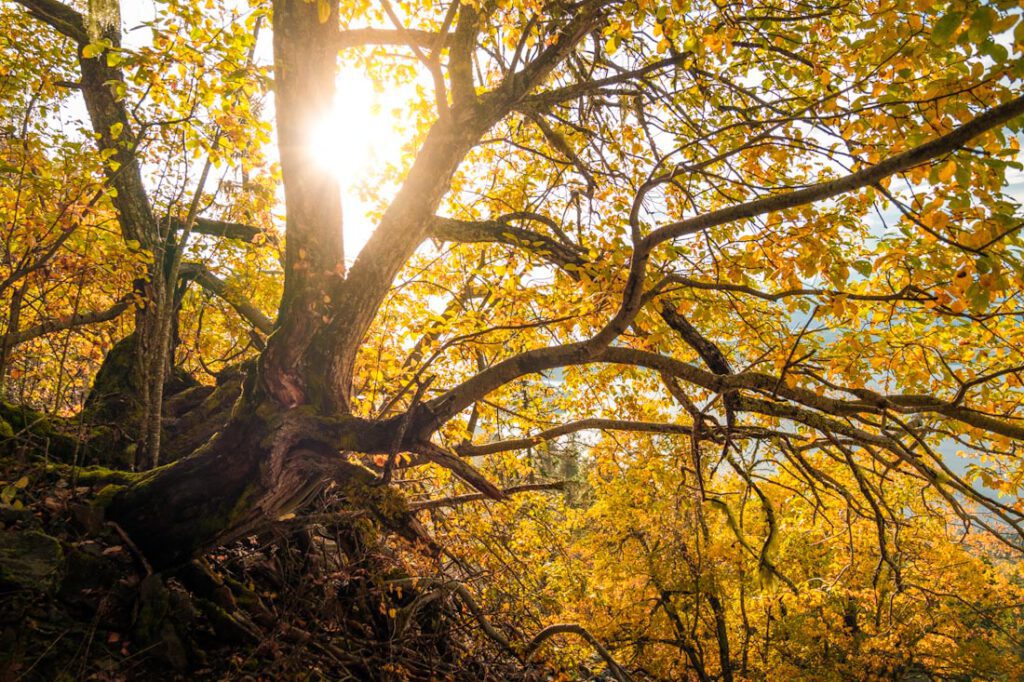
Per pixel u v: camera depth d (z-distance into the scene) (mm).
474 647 7680
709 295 6016
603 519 14055
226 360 12125
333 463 5043
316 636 5984
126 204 7535
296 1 4457
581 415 9078
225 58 4824
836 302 4109
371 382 6758
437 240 7203
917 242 4316
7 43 6969
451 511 8391
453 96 5191
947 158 3736
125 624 5000
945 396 5840
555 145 6738
